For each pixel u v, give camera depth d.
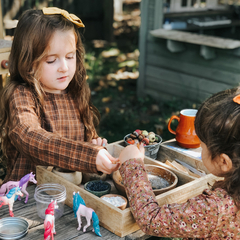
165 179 1.46
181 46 4.63
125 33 9.25
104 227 1.19
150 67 5.12
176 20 6.03
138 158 1.17
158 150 1.79
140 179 1.12
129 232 1.16
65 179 1.35
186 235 1.00
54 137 1.26
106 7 8.08
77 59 1.71
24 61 1.46
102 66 6.54
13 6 5.65
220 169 1.03
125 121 4.29
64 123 1.67
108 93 5.30
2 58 2.24
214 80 4.45
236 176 0.97
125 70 6.46
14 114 1.42
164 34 4.64
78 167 1.22
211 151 1.00
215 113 0.99
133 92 5.44
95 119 1.94
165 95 5.04
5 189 1.35
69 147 1.23
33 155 1.28
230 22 6.38
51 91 1.68
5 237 1.08
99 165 1.20
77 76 1.73
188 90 4.75
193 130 1.81
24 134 1.31
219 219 0.98
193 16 6.21
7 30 5.05
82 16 7.86
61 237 1.12
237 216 0.99
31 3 6.04
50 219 1.08
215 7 6.57
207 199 0.99
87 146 1.22
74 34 1.50
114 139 3.79
